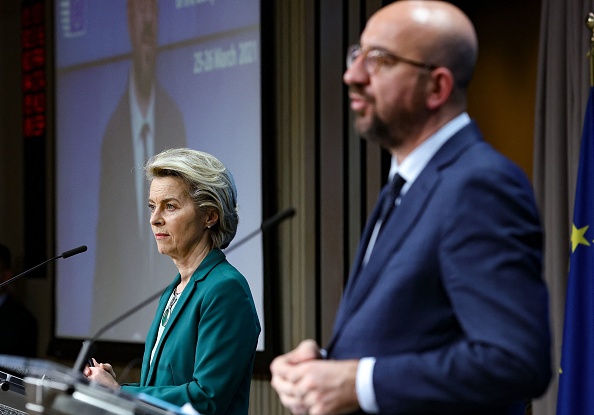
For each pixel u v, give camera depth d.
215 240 4.87
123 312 10.05
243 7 9.05
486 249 2.70
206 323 4.52
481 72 8.78
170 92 9.72
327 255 8.43
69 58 10.91
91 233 10.52
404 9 2.98
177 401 4.38
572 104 7.12
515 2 8.77
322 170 8.49
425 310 2.82
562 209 7.14
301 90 8.74
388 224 2.96
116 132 10.29
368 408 2.76
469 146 2.95
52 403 3.16
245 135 9.01
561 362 6.02
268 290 8.72
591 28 6.16
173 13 9.72
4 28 12.13
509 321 2.63
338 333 3.01
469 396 2.66
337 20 8.42
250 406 8.87
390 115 2.95
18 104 11.91
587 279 6.01
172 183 4.80
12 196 11.92
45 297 11.23
